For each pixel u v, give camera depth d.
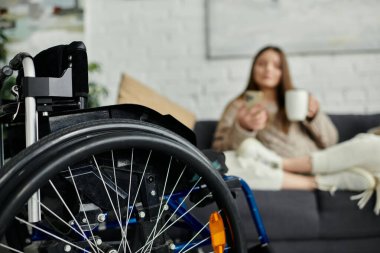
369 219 1.50
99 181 0.87
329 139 1.88
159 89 2.57
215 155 1.08
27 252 1.03
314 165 1.58
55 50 0.88
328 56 2.45
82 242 0.84
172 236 1.31
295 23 2.45
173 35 2.56
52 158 0.73
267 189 1.56
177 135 0.89
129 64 2.58
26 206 0.83
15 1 2.54
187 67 2.55
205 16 2.53
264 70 1.99
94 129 0.80
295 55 2.47
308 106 1.85
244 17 2.48
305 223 1.50
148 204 0.89
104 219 0.88
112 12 2.58
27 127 0.79
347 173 1.53
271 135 1.87
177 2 2.55
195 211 1.29
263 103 1.96
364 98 2.43
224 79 2.52
